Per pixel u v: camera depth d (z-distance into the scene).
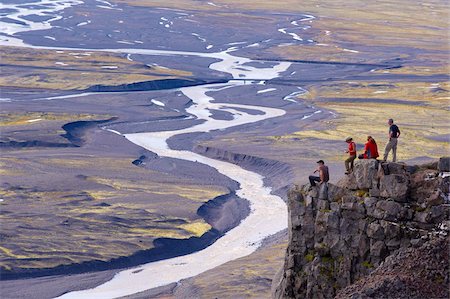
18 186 173.12
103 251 136.12
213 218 158.25
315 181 50.66
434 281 44.28
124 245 139.12
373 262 47.66
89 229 147.00
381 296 44.12
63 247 137.00
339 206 49.06
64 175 184.50
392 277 44.81
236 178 189.38
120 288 120.56
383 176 48.22
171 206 162.38
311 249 49.97
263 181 187.00
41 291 119.69
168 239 143.00
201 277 118.69
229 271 117.56
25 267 128.25
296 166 191.75
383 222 47.53
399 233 47.00
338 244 48.88
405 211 47.12
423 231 46.50
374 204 48.06
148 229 148.75
